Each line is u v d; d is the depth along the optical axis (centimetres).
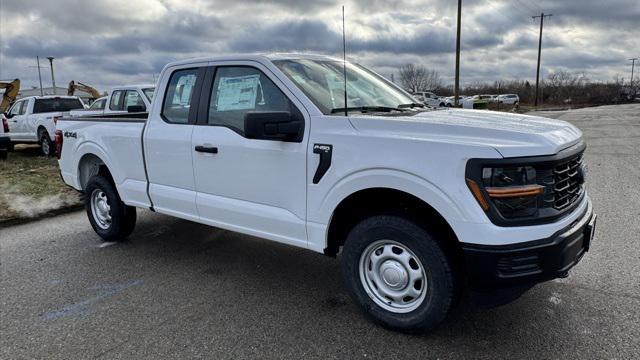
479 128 300
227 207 407
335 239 360
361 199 347
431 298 309
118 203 536
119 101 1186
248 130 328
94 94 2789
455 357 302
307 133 351
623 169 938
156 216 669
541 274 284
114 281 444
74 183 584
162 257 505
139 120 485
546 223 286
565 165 310
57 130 603
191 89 437
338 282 429
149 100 1115
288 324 352
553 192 293
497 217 279
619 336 318
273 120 333
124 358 313
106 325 359
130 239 570
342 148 330
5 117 1429
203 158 418
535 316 349
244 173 390
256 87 388
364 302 343
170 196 455
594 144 1389
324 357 307
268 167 373
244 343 327
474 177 280
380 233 324
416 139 301
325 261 482
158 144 457
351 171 325
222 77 415
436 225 311
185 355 314
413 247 310
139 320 365
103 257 511
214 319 363
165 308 384
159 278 448
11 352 325
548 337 321
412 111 389
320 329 343
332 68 425
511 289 292
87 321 366
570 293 384
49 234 606
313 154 344
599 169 945
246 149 384
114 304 395
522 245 279
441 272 302
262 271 459
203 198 426
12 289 432
